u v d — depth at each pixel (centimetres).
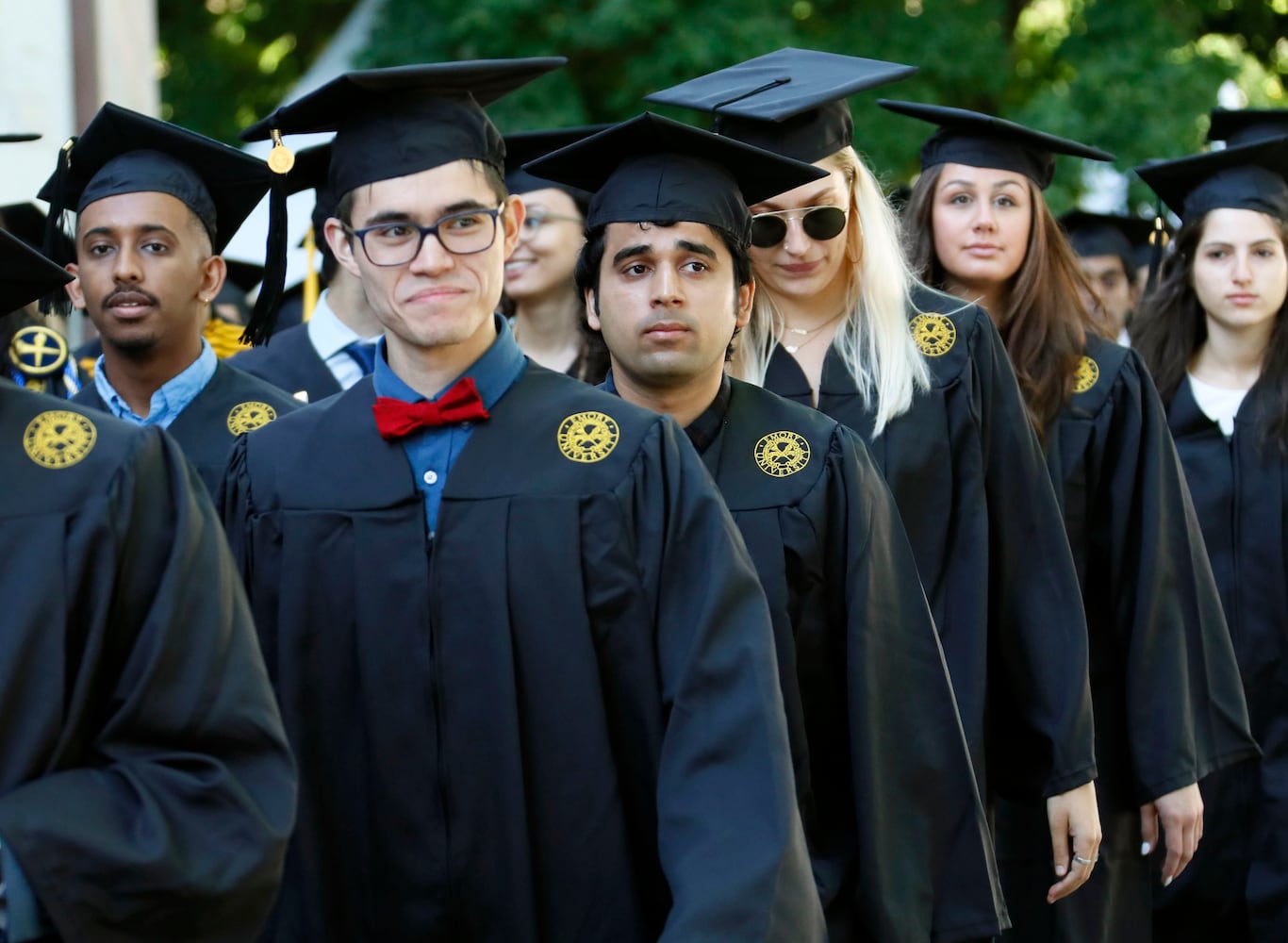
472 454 984
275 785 819
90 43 2614
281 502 994
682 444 1005
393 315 985
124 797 782
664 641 966
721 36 3753
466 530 967
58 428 841
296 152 1580
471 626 956
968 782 1144
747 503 1144
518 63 1014
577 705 952
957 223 1538
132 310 1291
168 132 1295
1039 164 1559
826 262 1312
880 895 1100
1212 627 1509
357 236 998
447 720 953
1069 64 4162
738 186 1174
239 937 797
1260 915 1722
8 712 786
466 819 947
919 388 1334
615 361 1169
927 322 1366
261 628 990
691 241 1107
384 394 1013
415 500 978
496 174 1016
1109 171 3969
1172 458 1527
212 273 1343
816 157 1323
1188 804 1470
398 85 989
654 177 1119
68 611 806
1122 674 1517
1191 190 1808
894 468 1312
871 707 1125
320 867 964
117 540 821
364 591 967
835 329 1356
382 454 991
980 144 1541
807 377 1350
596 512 973
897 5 4031
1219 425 1791
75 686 800
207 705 812
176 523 837
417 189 984
